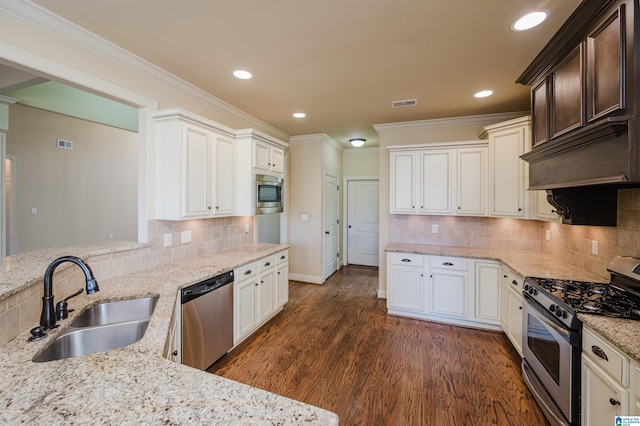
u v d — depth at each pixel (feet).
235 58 7.89
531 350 7.19
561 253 9.79
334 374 8.14
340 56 7.76
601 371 4.70
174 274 7.86
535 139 7.97
